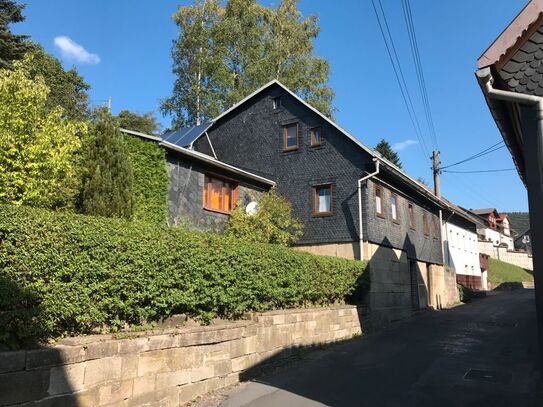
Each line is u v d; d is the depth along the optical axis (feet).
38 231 19.92
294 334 37.88
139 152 44.93
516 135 25.80
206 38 102.94
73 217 21.79
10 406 17.71
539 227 19.01
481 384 29.17
